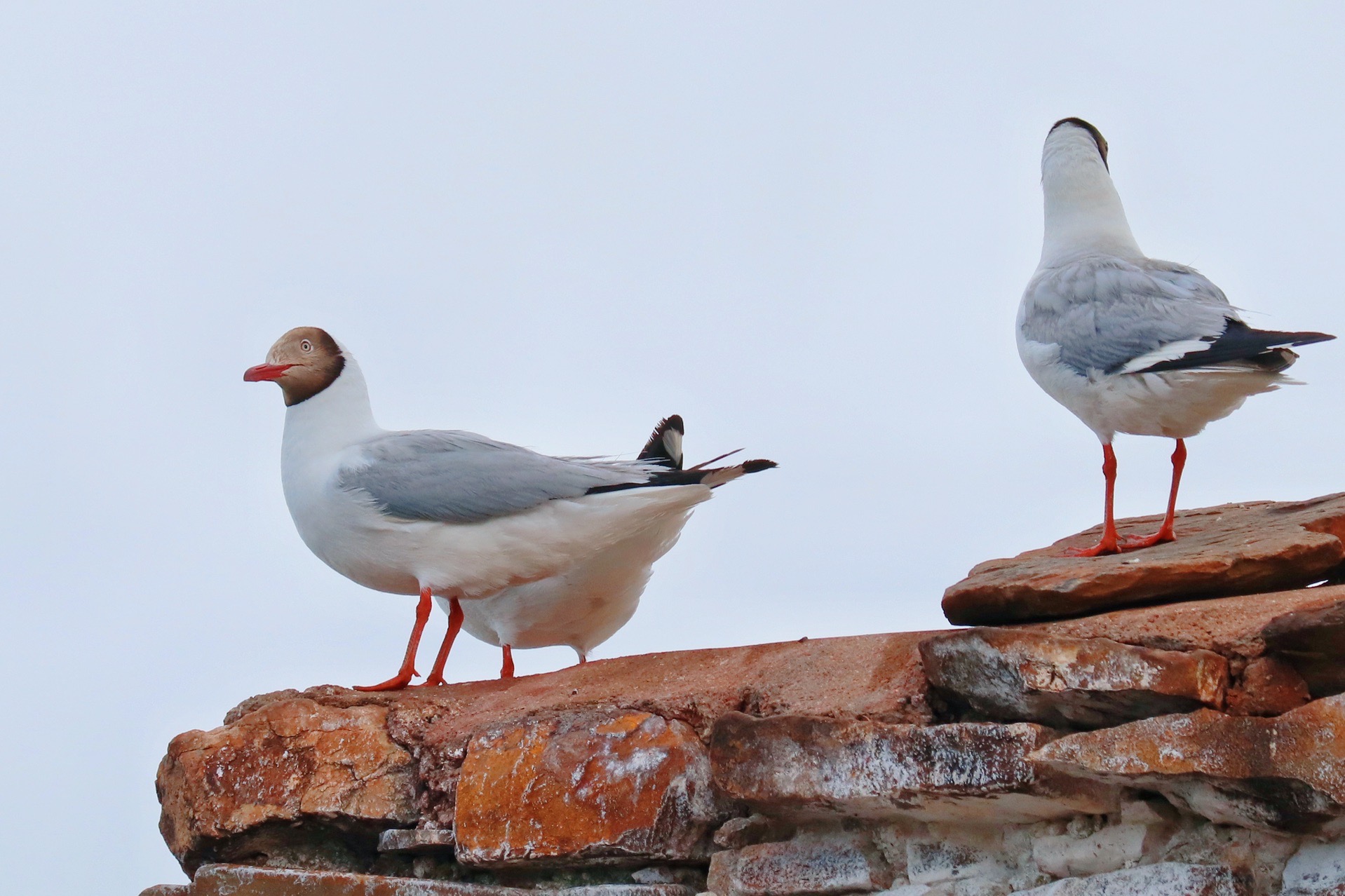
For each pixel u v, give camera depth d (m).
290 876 11.23
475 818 10.87
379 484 13.66
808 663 10.70
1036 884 9.15
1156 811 8.73
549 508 13.62
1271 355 11.95
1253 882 8.30
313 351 14.50
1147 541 12.75
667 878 10.47
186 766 11.73
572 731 10.82
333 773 11.54
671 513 13.90
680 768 10.45
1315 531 11.35
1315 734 7.92
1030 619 10.45
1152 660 8.57
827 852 9.87
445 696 11.98
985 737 8.91
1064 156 14.61
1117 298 13.12
